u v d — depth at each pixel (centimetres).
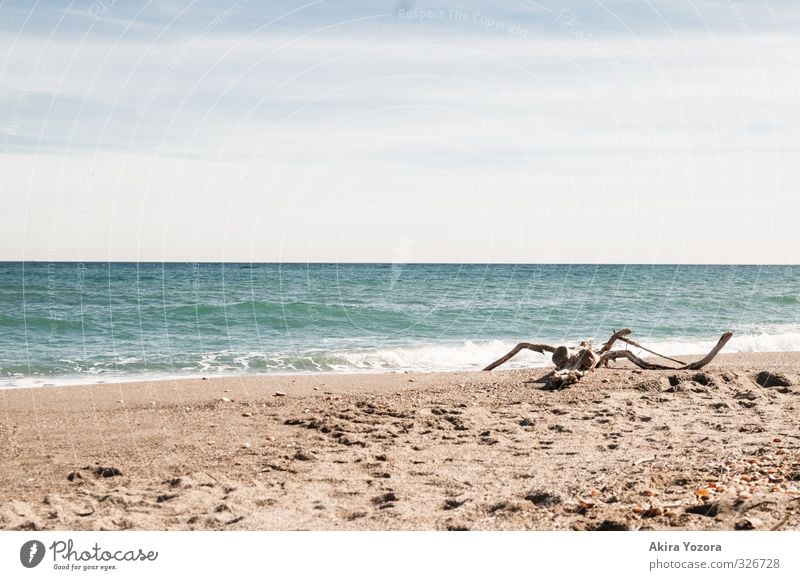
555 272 8425
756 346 2200
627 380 1204
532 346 1488
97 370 1684
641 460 691
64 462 737
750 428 831
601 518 528
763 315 3459
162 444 815
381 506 583
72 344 2194
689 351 2094
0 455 768
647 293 4691
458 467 696
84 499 612
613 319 3212
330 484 649
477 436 839
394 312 3244
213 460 739
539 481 632
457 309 3438
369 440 820
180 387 1320
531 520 533
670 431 830
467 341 2203
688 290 5022
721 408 967
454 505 580
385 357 1950
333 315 3097
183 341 2323
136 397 1197
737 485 580
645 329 2845
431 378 1434
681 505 544
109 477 682
